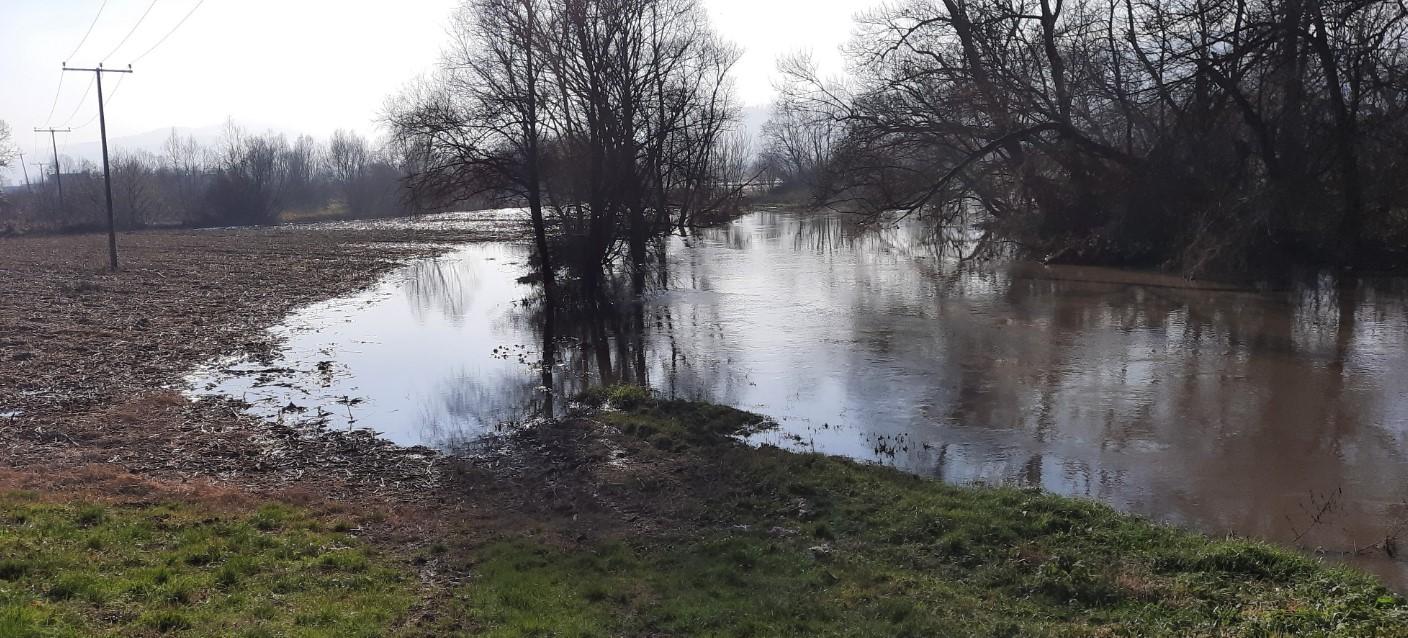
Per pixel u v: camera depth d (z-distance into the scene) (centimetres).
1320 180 3216
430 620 735
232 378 1922
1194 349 2056
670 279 3609
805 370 1941
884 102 3844
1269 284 3012
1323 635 704
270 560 858
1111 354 2027
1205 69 3089
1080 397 1667
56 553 803
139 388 1800
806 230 6600
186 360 2089
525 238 6075
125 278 3881
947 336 2283
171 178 13638
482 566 893
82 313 2791
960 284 3316
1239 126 3356
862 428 1508
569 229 3356
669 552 948
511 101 2939
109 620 667
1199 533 1009
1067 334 2278
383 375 1972
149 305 3006
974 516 1024
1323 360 1912
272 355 2184
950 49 3819
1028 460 1330
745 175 12056
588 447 1386
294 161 12406
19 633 603
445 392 1811
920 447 1400
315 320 2759
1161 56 3366
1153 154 3503
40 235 7844
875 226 4244
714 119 5059
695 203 5950
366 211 10644
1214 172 3356
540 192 3350
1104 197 3734
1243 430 1451
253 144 11112
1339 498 1149
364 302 3184
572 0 3016
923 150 3944
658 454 1346
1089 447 1384
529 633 710
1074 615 784
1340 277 3042
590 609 775
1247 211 3177
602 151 3153
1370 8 3020
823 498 1120
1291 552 912
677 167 4034
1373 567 934
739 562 915
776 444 1421
